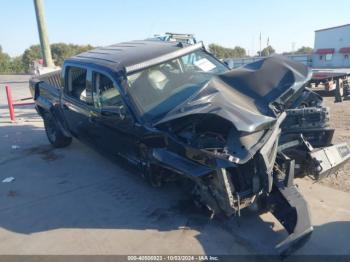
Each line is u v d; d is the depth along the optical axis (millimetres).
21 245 4238
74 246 4141
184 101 4270
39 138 8656
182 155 3979
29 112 12312
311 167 4246
